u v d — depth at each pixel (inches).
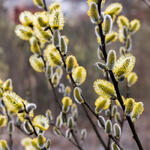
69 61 20.6
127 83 24.8
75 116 25.5
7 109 24.2
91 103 80.4
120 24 25.7
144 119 92.6
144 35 99.3
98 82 18.7
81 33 80.1
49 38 20.8
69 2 76.9
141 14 61.8
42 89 63.7
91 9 19.1
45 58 23.8
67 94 25.9
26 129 20.7
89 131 79.0
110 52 18.4
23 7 52.7
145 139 76.7
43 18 19.9
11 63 69.6
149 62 104.3
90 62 81.7
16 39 72.4
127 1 60.9
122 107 19.0
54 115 56.4
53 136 75.7
